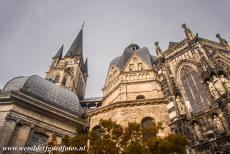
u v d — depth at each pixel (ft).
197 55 119.65
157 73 150.71
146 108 114.93
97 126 117.80
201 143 90.58
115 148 64.80
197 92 110.01
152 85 145.38
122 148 71.36
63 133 111.86
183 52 130.82
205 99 103.55
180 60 128.67
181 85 120.26
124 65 172.76
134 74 159.02
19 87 114.32
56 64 249.75
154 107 115.14
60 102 125.80
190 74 120.06
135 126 69.56
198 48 120.37
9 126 95.45
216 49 125.08
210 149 86.63
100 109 122.31
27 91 111.96
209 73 103.40
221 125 89.30
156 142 63.41
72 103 131.75
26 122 102.01
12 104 102.01
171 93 117.60
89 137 71.36
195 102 107.86
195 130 96.78
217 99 94.22
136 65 170.91
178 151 62.03
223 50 127.34
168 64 135.03
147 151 60.85
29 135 100.53
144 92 141.79
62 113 116.67
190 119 101.71
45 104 113.50
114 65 185.57
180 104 108.78
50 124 110.22
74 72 244.63
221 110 91.09
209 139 89.20
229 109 87.15
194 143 93.04
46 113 111.24
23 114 102.94
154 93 138.82
